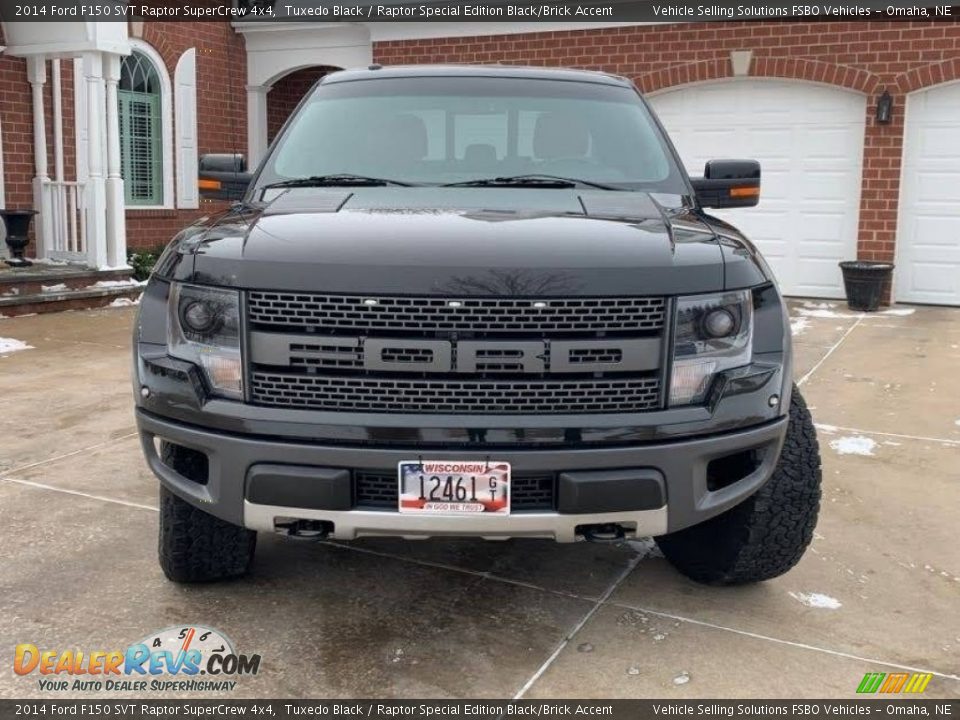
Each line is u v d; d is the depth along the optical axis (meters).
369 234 2.61
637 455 2.50
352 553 3.59
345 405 2.50
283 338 2.49
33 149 11.80
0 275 9.79
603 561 3.54
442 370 2.45
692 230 2.82
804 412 3.09
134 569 3.39
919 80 11.09
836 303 11.72
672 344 2.52
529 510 2.52
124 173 13.48
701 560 3.25
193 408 2.59
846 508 4.16
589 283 2.45
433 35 13.45
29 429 5.37
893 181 11.38
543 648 2.86
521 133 3.80
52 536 3.70
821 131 11.74
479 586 3.31
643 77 12.34
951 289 11.48
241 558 3.18
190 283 2.62
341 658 2.79
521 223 2.74
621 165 3.69
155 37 13.51
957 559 3.60
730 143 12.21
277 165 3.74
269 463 2.53
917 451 5.09
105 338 8.55
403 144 3.75
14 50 11.06
